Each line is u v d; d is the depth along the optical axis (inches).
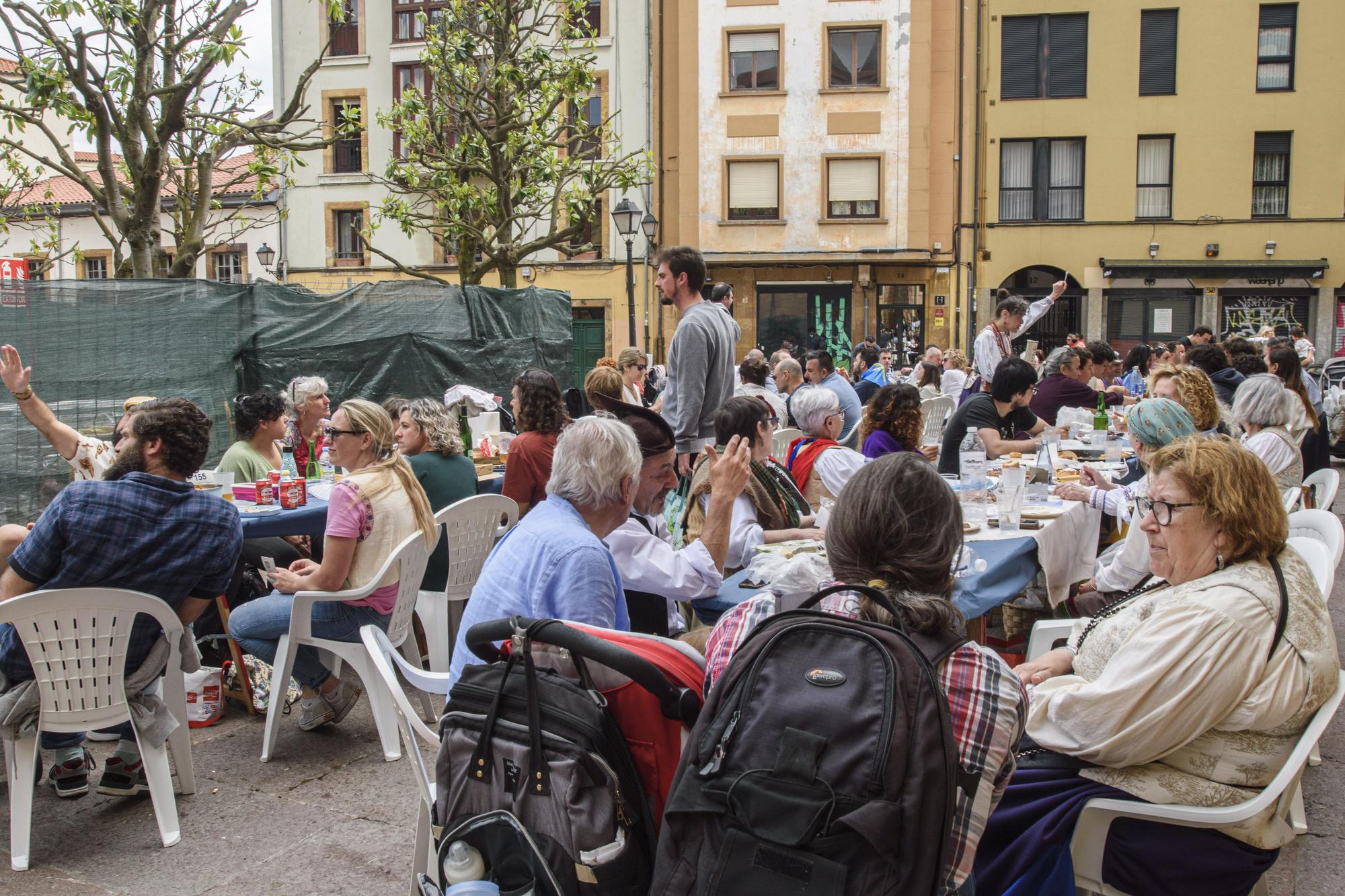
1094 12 982.4
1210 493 90.8
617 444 104.5
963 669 69.2
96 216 402.0
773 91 988.6
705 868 65.0
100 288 329.4
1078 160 1003.3
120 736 157.0
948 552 74.4
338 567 159.9
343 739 174.1
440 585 194.9
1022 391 263.6
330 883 125.2
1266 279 988.6
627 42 1006.4
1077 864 92.5
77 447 205.2
